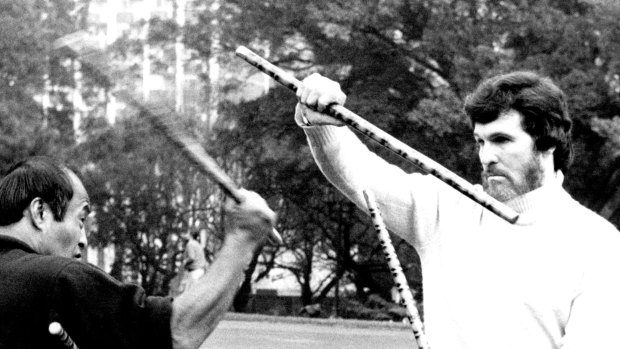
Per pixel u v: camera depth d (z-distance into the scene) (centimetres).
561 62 2558
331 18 2680
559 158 433
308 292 3381
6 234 385
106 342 358
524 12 2566
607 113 2608
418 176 445
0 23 2481
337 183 442
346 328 2470
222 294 361
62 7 2356
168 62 2706
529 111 419
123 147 2814
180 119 372
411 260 3186
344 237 3275
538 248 416
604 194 2777
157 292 3450
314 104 398
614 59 2522
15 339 363
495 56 2528
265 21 2850
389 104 2784
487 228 423
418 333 404
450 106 2505
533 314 413
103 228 3256
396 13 2655
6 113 2639
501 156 423
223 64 2902
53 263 367
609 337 407
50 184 386
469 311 419
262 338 2016
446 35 2597
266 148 2939
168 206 3192
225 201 368
